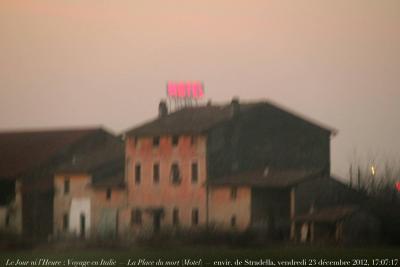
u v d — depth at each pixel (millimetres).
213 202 174500
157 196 183375
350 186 159125
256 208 168000
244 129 181125
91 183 193375
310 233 152500
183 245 135500
